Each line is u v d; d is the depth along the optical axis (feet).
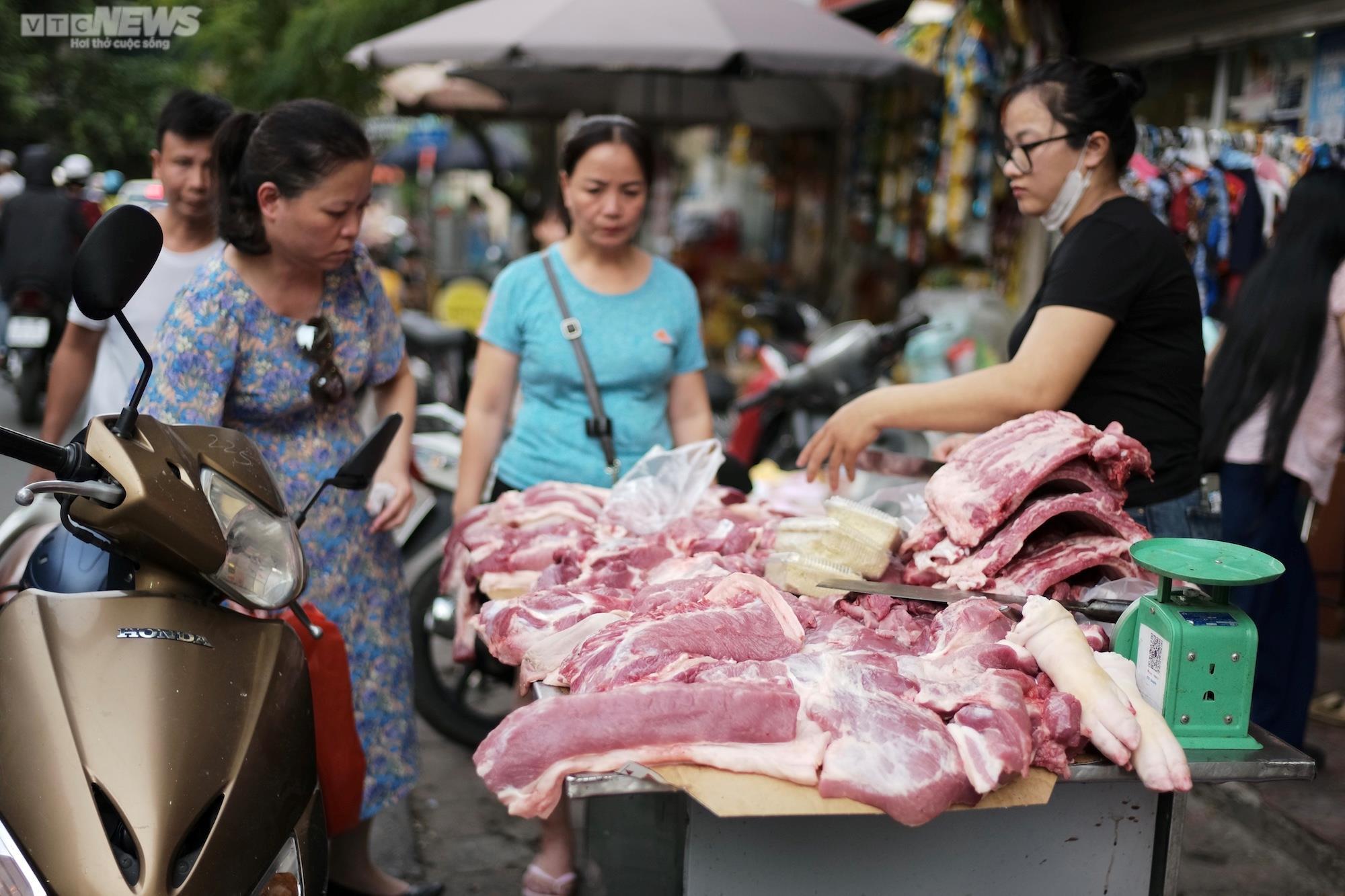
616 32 20.42
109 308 6.63
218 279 9.23
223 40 35.91
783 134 34.78
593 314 11.70
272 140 8.84
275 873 6.61
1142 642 6.61
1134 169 17.61
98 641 6.60
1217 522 9.65
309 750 7.36
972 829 6.64
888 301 29.81
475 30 21.31
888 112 26.84
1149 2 18.80
